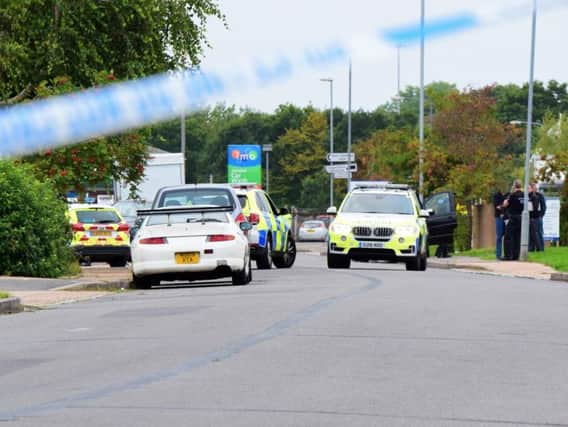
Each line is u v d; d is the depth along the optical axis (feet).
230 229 209.15
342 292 180.45
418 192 471.62
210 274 208.95
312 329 124.16
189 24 335.47
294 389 85.61
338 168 568.41
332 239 286.87
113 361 102.99
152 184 433.48
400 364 98.53
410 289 189.47
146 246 206.90
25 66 311.27
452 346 110.63
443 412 76.69
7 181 237.04
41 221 241.35
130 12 317.22
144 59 327.88
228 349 108.27
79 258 322.34
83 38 315.99
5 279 220.23
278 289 192.95
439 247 396.57
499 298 169.99
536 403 80.53
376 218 286.05
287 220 312.29
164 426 71.97
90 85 315.58
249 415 75.36
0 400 83.97
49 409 79.05
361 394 83.51
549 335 120.57
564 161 413.80
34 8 305.53
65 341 120.26
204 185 237.25
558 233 397.60
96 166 287.48
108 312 153.79
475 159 467.52
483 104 488.44
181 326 130.31
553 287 205.98
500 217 345.92
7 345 118.83
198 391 85.10
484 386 87.56
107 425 72.64
